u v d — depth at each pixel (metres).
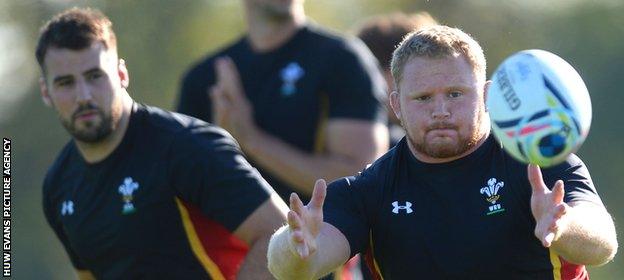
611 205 72.88
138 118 23.30
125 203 23.03
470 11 67.06
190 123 23.27
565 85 17.42
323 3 73.25
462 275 18.95
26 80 70.75
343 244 19.03
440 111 18.34
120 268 23.33
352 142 28.06
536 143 17.31
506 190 18.81
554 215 17.00
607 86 71.75
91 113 22.84
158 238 22.95
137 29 68.12
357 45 28.86
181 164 22.72
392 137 30.66
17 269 71.00
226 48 29.41
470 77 18.42
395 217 19.20
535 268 18.97
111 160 23.11
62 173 23.98
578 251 18.08
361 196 19.42
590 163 72.56
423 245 19.06
